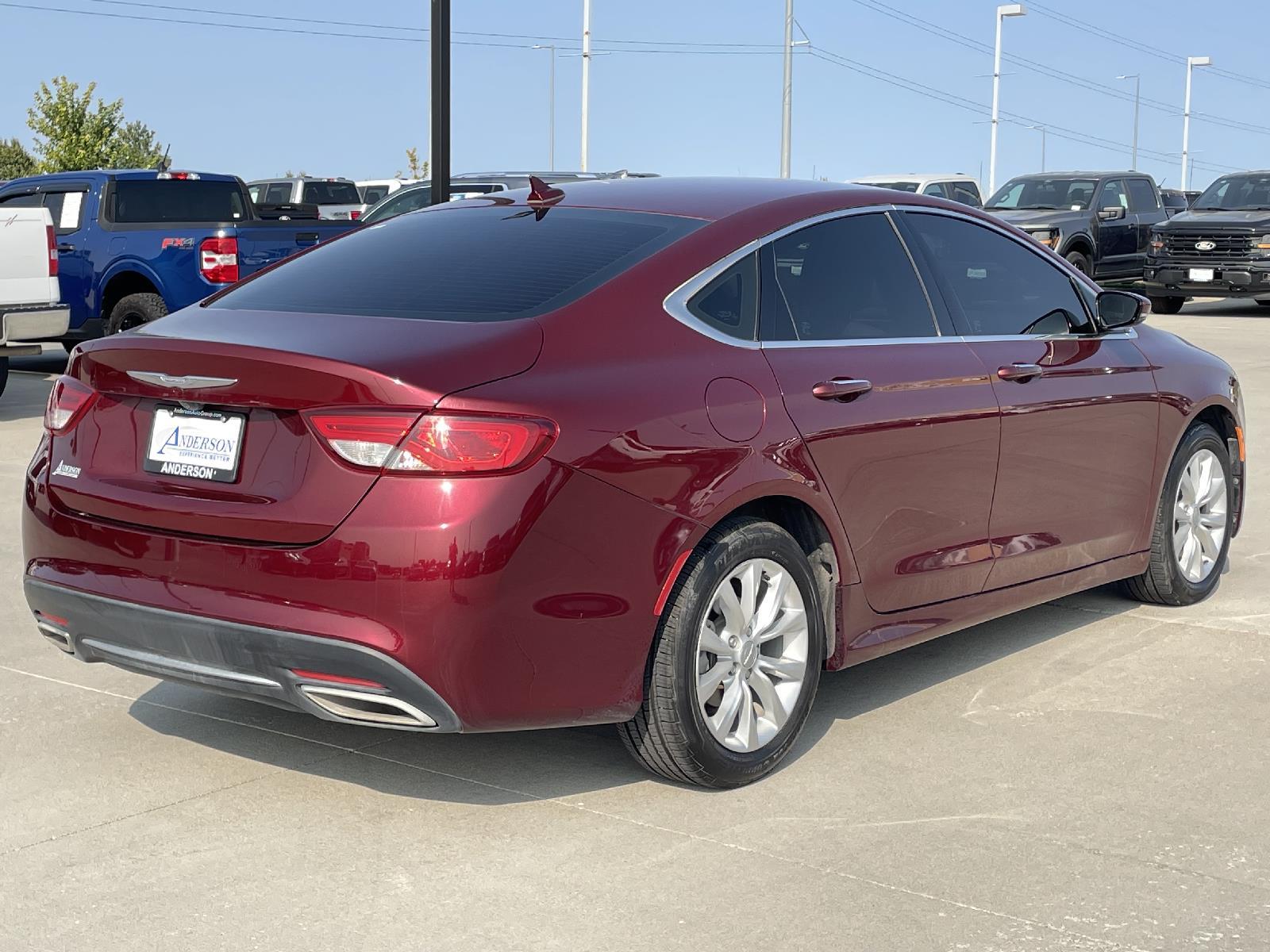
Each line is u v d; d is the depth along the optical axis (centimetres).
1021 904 332
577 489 353
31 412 1140
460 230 441
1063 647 538
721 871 349
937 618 464
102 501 382
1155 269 2161
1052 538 509
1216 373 594
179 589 366
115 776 408
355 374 345
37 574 399
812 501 410
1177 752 431
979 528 474
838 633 430
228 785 402
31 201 1373
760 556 397
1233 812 387
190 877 346
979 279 495
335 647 344
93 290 1320
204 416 371
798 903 333
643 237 414
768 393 402
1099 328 542
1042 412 492
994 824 377
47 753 425
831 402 418
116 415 390
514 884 342
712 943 314
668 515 371
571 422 354
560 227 427
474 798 394
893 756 427
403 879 345
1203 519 598
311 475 350
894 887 341
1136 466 548
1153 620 575
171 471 375
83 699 473
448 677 343
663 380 380
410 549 339
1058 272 534
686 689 381
